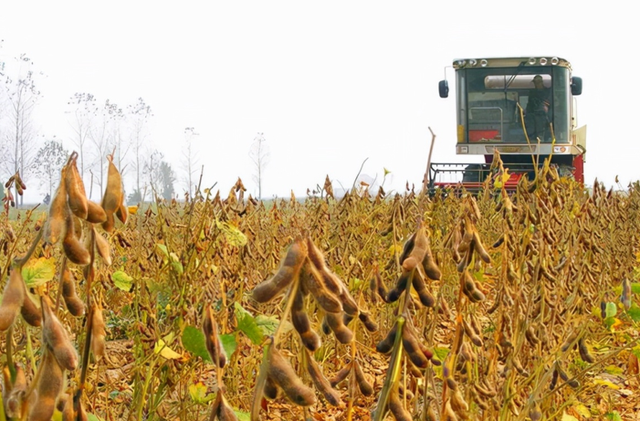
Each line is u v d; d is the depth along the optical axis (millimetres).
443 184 20125
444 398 3025
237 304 2789
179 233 5738
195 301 4578
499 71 22609
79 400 2277
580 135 27250
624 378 6637
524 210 4684
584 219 5570
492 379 4328
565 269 5047
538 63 22156
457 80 22969
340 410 5926
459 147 22953
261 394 1871
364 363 6539
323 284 1899
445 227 7824
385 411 2334
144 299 4945
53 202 1923
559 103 22422
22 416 1776
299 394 1859
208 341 1980
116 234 5648
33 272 2623
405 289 2402
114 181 2213
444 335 6566
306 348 1923
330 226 7441
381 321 7031
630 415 5703
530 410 4105
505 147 22484
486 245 8461
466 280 3072
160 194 6859
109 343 6492
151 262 5809
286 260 1870
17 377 1873
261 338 2742
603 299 5305
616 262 7707
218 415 1911
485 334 5496
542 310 4551
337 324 2020
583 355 4387
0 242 4594
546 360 4344
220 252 5309
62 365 1790
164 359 4281
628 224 8633
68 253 1923
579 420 5141
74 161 1944
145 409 4730
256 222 7043
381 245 7301
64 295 2193
